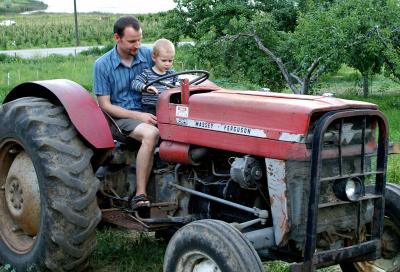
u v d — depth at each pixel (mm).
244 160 4418
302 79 14203
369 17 13391
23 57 34906
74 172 4844
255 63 15023
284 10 16219
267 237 4363
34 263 5027
